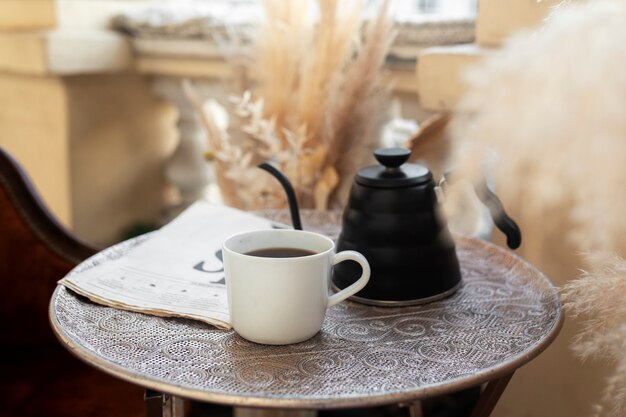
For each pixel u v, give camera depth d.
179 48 2.11
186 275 0.96
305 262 0.81
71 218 2.24
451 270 0.95
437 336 0.85
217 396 0.73
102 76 2.26
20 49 2.03
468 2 2.21
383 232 0.92
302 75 1.33
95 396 1.21
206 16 2.00
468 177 0.72
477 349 0.82
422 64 1.31
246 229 1.08
